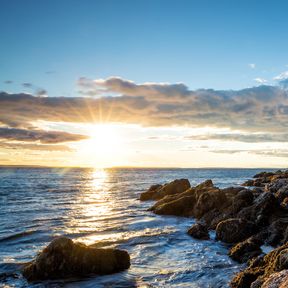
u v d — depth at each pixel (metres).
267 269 10.73
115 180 111.00
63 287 12.46
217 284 12.39
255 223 20.02
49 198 48.56
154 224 25.69
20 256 16.73
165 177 139.25
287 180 32.75
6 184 81.06
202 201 27.41
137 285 12.56
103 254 14.10
